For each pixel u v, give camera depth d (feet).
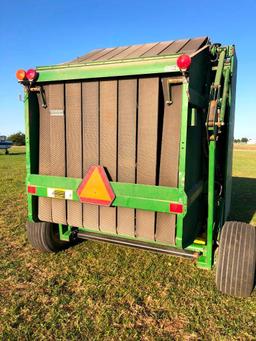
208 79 12.09
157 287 11.41
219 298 10.72
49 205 11.96
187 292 11.09
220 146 12.99
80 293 10.96
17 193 28.96
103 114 10.51
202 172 12.31
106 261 13.56
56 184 11.43
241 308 10.13
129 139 10.16
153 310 10.00
